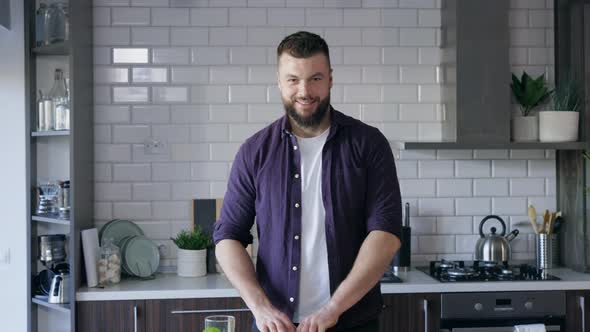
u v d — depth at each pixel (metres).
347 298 2.37
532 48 4.66
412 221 4.62
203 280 4.23
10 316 4.45
